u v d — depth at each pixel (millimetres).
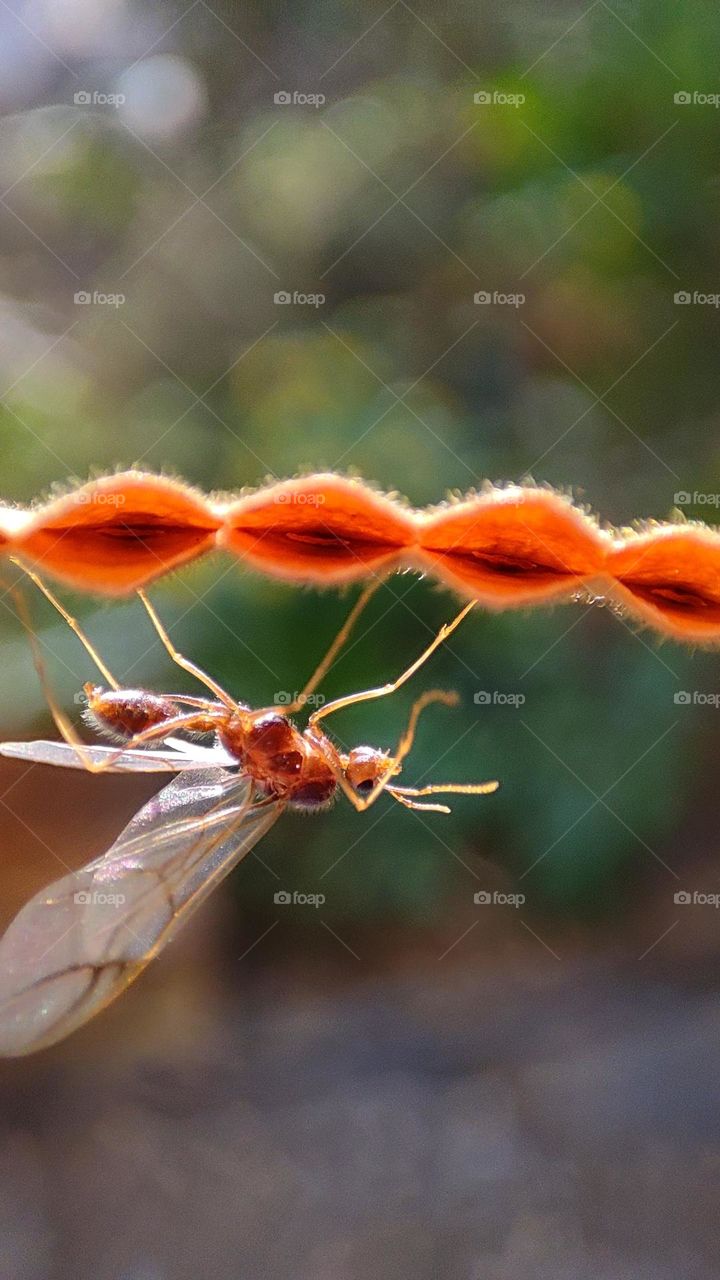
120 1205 139
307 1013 174
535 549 58
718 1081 154
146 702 72
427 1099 155
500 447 180
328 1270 131
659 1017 167
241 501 57
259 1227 136
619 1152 145
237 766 73
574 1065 159
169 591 161
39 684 157
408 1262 132
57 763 68
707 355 178
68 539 56
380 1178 143
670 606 59
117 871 69
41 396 182
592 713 175
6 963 65
